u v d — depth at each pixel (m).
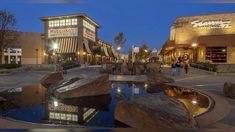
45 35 52.47
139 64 28.06
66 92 9.42
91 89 9.81
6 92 11.67
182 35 38.94
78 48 49.78
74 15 49.66
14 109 7.65
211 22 36.97
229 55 35.66
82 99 9.41
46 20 52.09
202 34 37.69
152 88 13.12
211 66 27.19
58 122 6.09
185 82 16.83
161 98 6.15
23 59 57.31
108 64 29.34
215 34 36.75
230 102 8.88
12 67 33.00
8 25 38.41
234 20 35.72
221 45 35.34
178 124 5.06
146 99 6.01
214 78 20.20
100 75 10.47
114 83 15.70
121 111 5.84
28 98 9.75
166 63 50.47
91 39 58.06
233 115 6.75
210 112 7.07
